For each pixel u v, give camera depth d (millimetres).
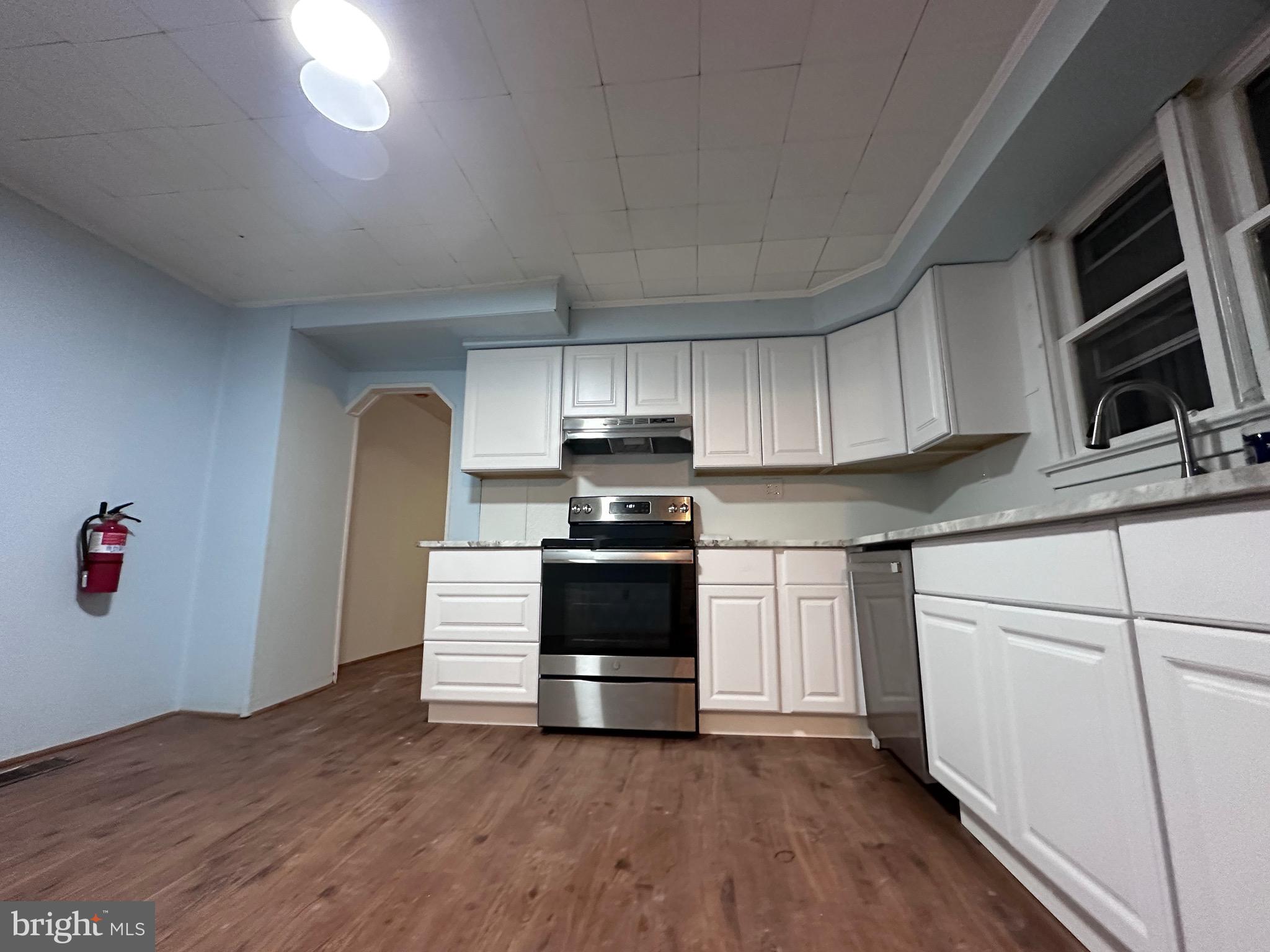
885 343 2504
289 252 2408
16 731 1939
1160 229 1561
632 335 2844
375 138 1742
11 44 1406
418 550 4922
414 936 1034
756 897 1146
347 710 2691
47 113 1642
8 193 1972
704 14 1335
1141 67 1289
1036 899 1127
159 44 1415
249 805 1603
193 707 2605
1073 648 958
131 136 1738
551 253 2416
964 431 2041
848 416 2631
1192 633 727
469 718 2445
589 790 1709
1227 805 673
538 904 1129
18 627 1961
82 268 2215
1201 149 1335
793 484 2951
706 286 2715
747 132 1719
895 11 1326
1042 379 1945
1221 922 675
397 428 4625
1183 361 1483
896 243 2309
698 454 2727
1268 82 1266
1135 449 1535
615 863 1281
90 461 2229
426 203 2070
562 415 2840
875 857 1299
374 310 2812
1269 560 629
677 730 2232
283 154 1819
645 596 2330
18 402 1983
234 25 1365
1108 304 1753
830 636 2232
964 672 1321
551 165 1864
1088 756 911
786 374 2746
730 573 2316
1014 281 2096
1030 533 1079
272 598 2762
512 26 1356
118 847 1362
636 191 1998
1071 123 1457
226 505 2775
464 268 2549
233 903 1134
